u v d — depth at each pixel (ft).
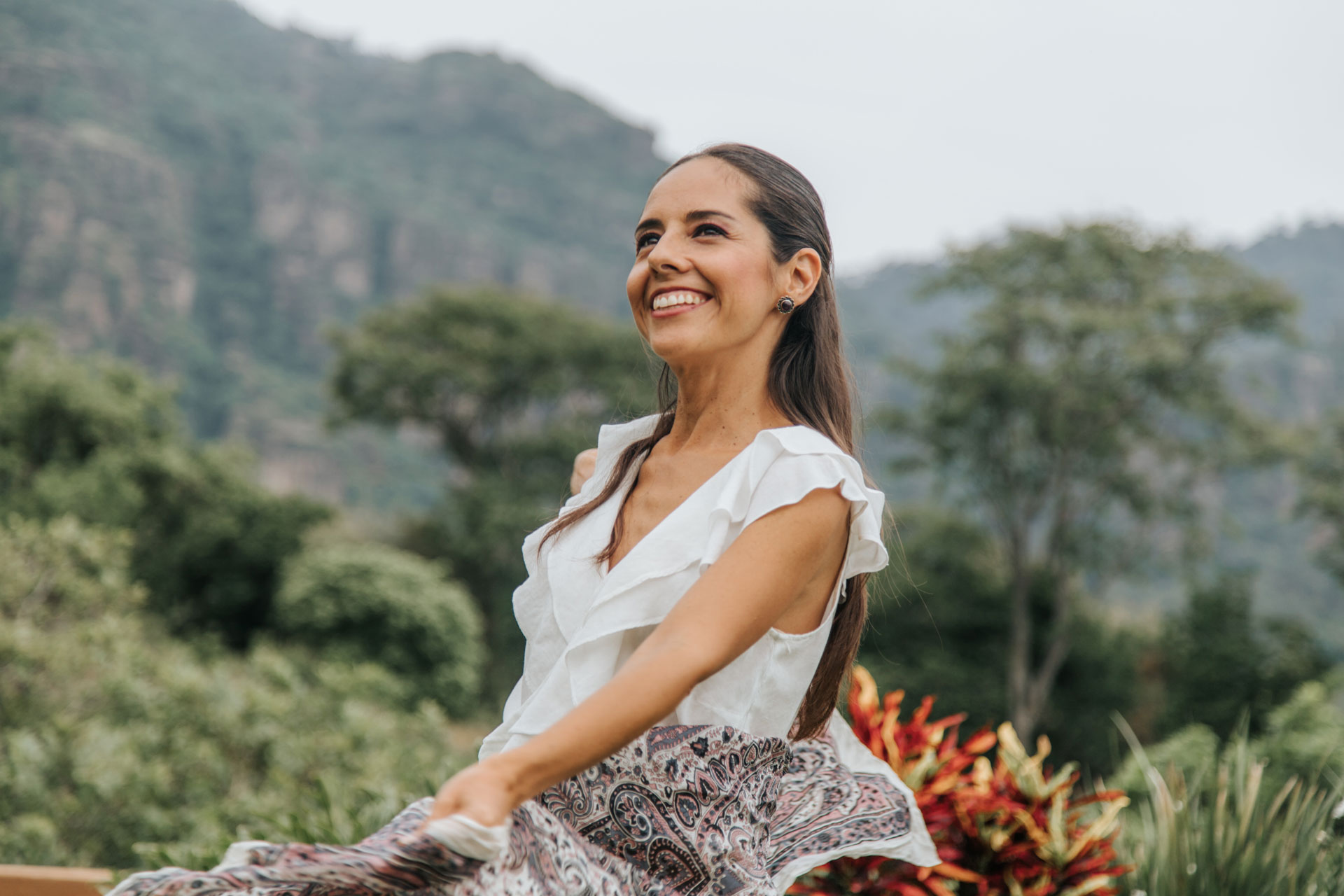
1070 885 7.92
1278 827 8.64
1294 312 85.61
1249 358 269.85
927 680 74.49
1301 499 94.94
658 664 3.08
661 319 3.93
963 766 8.24
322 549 71.87
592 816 3.59
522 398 114.83
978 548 85.87
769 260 3.96
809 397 4.17
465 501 101.86
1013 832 8.01
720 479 3.66
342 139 399.44
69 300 261.65
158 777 17.02
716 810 3.58
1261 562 231.30
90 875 8.14
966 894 7.98
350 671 33.71
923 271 95.20
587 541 3.92
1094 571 90.58
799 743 4.87
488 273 339.16
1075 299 87.56
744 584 3.35
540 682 3.86
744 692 3.67
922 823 4.75
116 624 22.24
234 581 68.23
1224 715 62.90
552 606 3.87
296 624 59.88
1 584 22.31
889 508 4.51
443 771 11.81
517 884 3.07
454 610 62.18
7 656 19.47
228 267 318.04
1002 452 87.76
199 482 72.90
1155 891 8.31
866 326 242.17
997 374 84.12
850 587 4.39
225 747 19.61
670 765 3.57
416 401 112.47
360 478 271.69
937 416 87.61
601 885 3.42
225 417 274.16
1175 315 86.89
